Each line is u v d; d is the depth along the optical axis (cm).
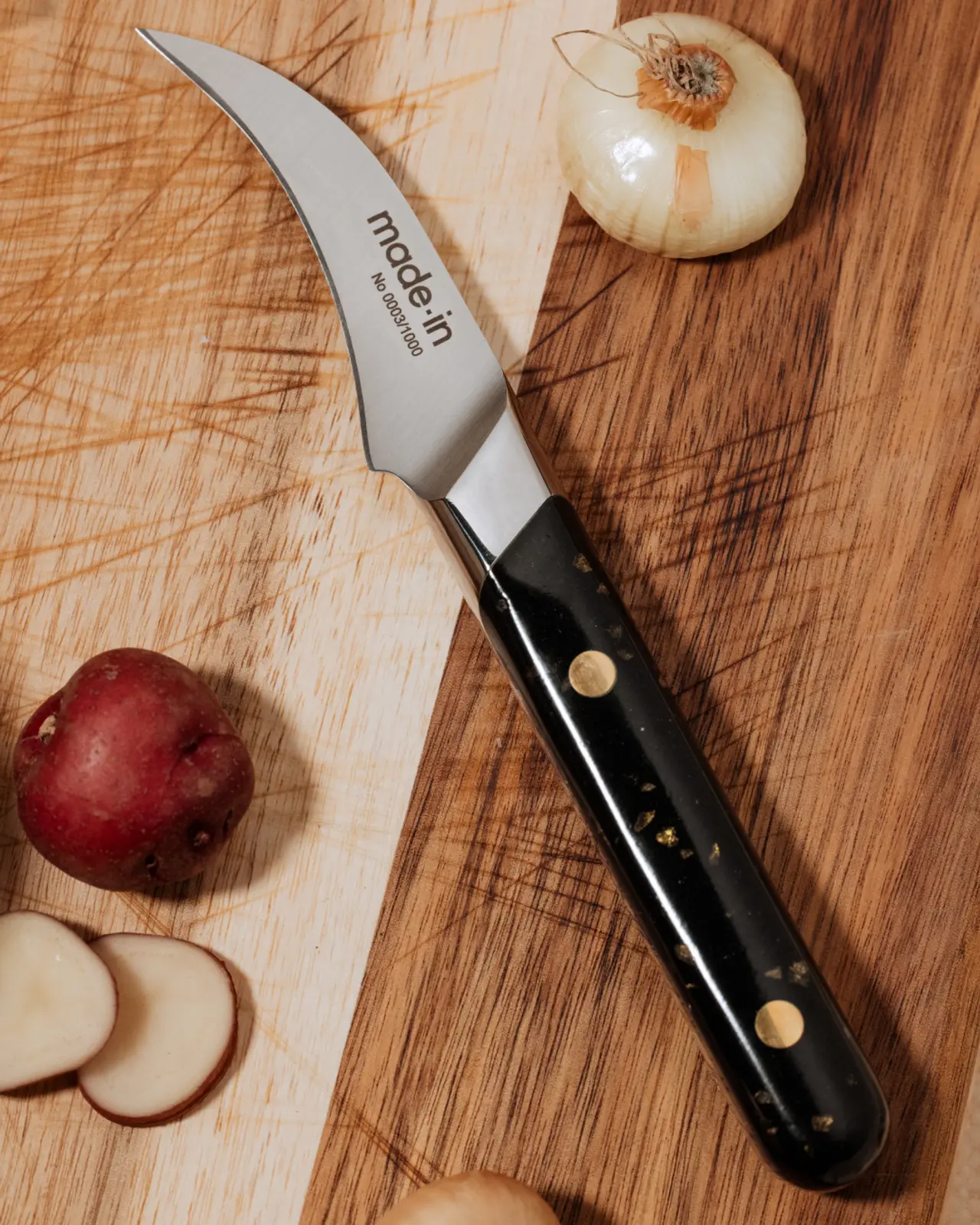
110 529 34
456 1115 33
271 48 35
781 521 35
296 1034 33
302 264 35
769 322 35
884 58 35
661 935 31
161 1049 33
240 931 34
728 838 31
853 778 34
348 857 34
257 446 35
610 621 32
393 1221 32
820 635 34
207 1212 33
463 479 33
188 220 35
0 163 35
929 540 34
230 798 32
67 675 34
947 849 34
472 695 34
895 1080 33
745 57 34
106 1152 33
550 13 35
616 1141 33
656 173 33
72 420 35
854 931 34
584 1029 33
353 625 34
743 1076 31
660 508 35
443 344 33
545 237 35
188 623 34
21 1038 33
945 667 34
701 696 34
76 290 35
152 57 35
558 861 34
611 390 35
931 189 35
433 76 35
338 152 34
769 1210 33
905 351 35
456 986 34
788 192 34
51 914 34
